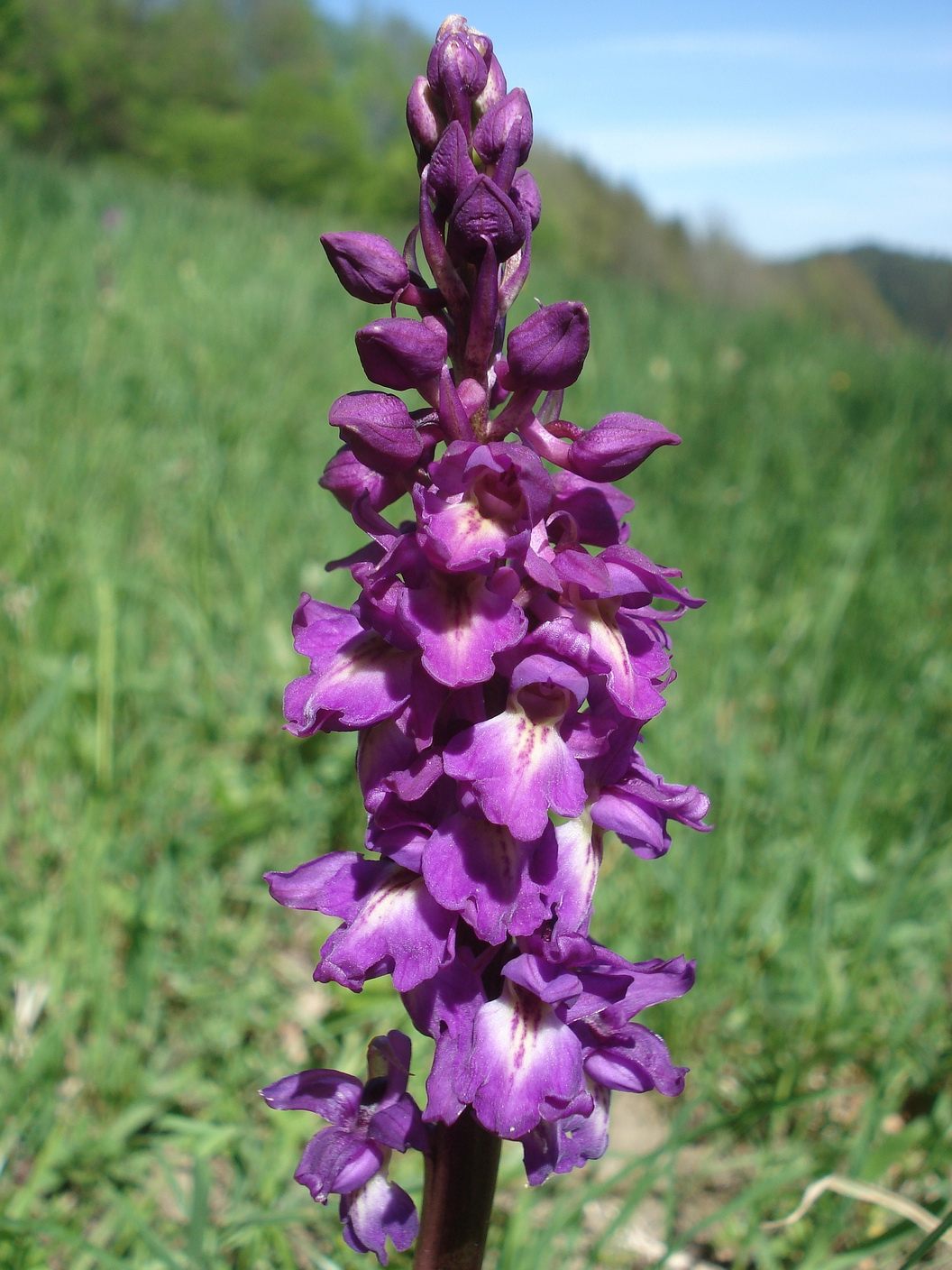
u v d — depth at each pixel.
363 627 0.10
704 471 0.42
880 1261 0.16
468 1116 0.10
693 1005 0.19
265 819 0.21
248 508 0.32
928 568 0.35
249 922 0.21
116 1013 0.18
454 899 0.09
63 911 0.18
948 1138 0.17
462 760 0.09
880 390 0.58
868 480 0.41
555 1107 0.09
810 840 0.22
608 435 0.09
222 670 0.26
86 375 0.40
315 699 0.09
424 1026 0.10
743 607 0.30
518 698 0.09
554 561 0.09
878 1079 0.17
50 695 0.21
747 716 0.26
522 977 0.09
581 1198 0.15
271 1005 0.19
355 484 0.10
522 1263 0.14
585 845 0.10
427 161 0.10
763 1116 0.18
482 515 0.09
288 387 0.44
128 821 0.21
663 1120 0.19
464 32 0.10
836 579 0.31
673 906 0.21
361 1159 0.11
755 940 0.20
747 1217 0.17
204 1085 0.17
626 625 0.10
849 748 0.25
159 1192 0.16
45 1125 0.16
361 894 0.10
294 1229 0.15
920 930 0.20
